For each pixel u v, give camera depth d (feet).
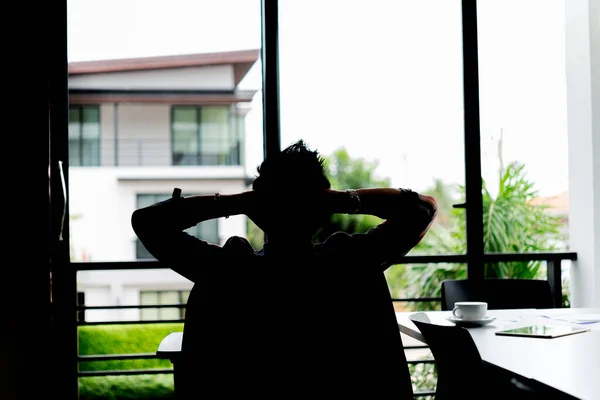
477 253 10.96
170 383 11.14
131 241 38.73
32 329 9.78
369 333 4.66
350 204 4.95
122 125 38.14
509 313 7.72
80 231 38.83
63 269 9.98
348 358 4.64
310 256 4.74
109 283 24.41
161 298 16.83
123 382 10.90
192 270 4.83
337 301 4.65
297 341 4.62
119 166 38.75
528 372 4.54
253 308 4.63
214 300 4.67
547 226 12.38
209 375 4.67
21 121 9.84
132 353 11.16
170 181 39.65
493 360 4.97
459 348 4.91
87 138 38.19
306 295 4.64
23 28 9.89
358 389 4.64
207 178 39.73
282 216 4.79
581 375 4.44
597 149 11.75
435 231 12.51
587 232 11.82
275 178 4.88
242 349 4.63
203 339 4.67
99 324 10.11
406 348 10.98
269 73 10.64
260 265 4.69
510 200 12.34
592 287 11.71
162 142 39.17
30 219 9.82
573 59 12.18
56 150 10.05
